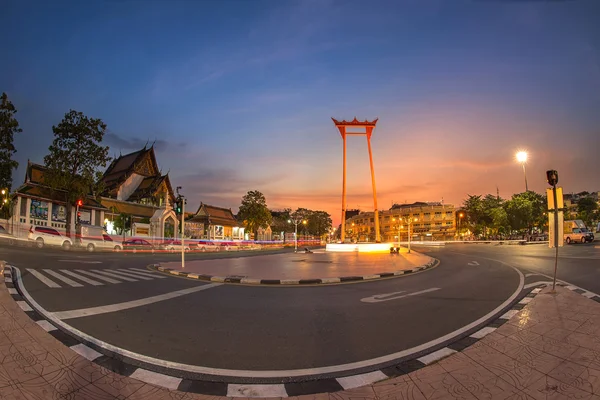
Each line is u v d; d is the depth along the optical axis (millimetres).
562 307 6336
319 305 7180
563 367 3746
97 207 38406
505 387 3334
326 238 104250
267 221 58719
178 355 4270
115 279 10539
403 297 8062
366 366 3977
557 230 8008
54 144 30203
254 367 3945
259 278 10961
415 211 96375
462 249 32500
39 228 26172
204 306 6988
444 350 4457
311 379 3654
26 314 5395
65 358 3943
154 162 60125
